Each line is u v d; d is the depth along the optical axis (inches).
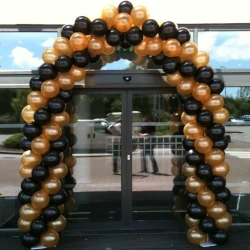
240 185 200.8
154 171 199.6
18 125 194.1
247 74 193.2
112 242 178.7
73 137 198.7
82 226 195.0
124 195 196.1
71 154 199.5
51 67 159.6
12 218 196.4
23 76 191.2
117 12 160.4
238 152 198.7
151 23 156.3
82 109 197.2
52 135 160.9
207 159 164.9
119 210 199.8
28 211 162.7
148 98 196.1
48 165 161.8
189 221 172.7
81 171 201.0
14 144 194.9
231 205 202.7
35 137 161.2
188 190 169.5
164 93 194.1
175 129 198.1
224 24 192.7
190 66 158.2
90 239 183.0
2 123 193.8
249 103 196.7
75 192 200.7
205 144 161.6
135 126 197.6
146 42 164.2
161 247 171.6
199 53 164.4
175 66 161.9
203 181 167.3
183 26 191.9
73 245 175.0
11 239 186.9
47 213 162.6
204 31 193.6
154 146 198.8
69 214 198.8
